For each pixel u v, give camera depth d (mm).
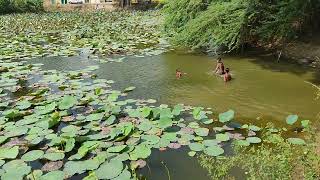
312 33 15469
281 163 6023
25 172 6422
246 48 16500
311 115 9195
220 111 9508
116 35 21812
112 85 11680
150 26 26453
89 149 6980
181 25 17578
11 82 11820
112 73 13156
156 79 12367
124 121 8547
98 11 41375
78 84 11516
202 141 7621
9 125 8328
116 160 6789
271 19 14680
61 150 7223
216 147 7344
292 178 6078
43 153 7090
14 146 7332
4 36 22094
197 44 15969
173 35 17984
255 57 15266
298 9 13703
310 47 14742
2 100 10180
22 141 7629
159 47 17953
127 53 16547
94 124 8352
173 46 17859
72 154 7160
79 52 16891
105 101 9867
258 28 14484
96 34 22438
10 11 39875
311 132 7285
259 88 11336
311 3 14164
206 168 6676
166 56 15867
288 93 10852
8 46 18281
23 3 40875
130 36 21344
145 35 21609
